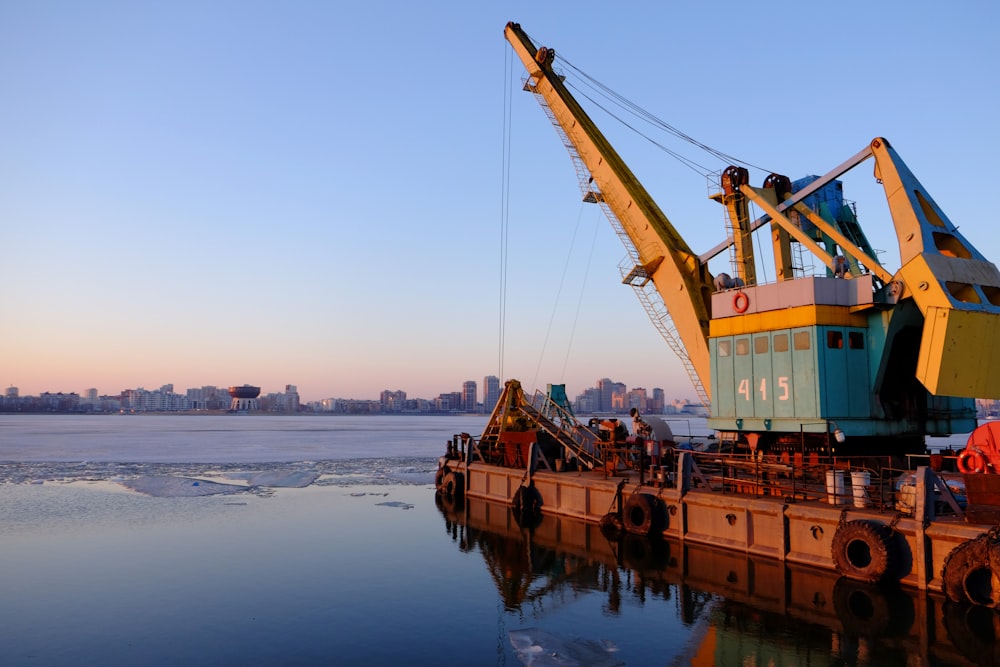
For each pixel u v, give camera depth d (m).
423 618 16.20
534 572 20.64
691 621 15.34
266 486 45.56
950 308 18.83
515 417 36.12
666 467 23.75
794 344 22.19
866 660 12.77
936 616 14.51
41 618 16.30
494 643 14.35
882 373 21.78
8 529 28.67
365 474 54.38
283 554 23.62
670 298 30.59
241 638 14.84
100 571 21.09
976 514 14.88
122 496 39.97
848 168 23.22
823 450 21.62
